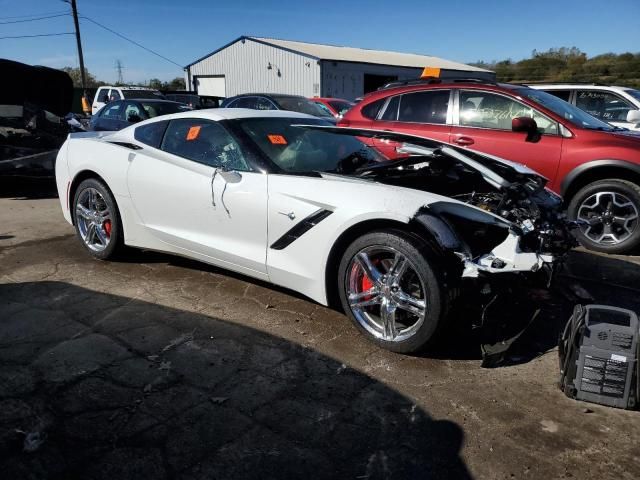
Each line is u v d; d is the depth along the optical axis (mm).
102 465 2154
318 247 3242
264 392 2674
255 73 26922
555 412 2539
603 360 2564
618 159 4750
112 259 4598
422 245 2842
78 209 4668
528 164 5203
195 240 3895
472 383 2781
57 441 2285
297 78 25016
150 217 4156
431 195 3086
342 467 2166
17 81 7547
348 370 2891
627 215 4832
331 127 4152
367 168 3684
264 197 3445
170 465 2162
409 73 27734
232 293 3910
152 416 2465
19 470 2115
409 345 2967
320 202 3215
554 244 3086
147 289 3975
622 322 2955
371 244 3014
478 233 2898
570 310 3688
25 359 2938
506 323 2900
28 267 4441
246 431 2375
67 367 2865
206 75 29844
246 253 3615
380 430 2395
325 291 3297
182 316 3521
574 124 5082
